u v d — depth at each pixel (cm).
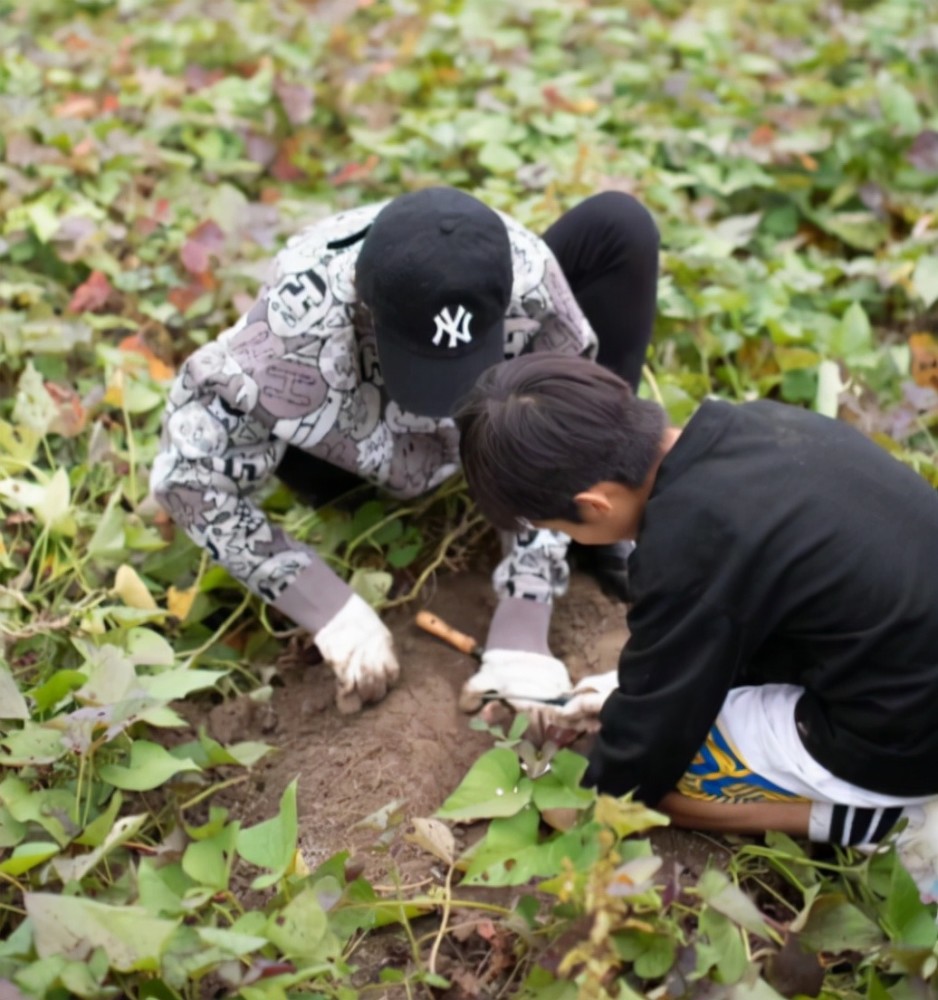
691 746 156
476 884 158
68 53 339
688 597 147
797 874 167
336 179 298
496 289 160
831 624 148
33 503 205
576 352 190
